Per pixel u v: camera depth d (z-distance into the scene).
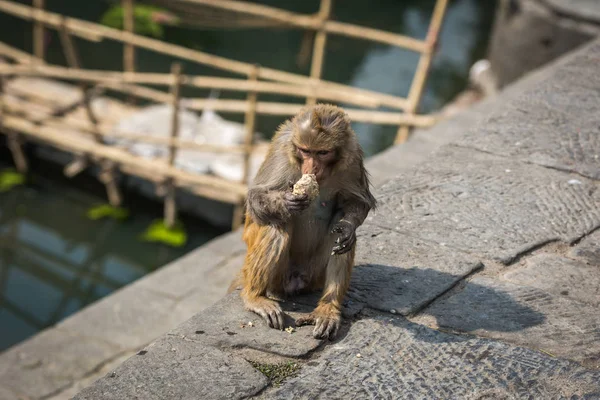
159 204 12.89
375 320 3.86
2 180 13.56
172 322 6.76
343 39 20.27
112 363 6.57
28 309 10.93
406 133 11.36
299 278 4.14
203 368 3.49
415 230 4.71
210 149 11.23
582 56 7.54
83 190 13.49
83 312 7.20
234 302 4.02
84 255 12.06
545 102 6.45
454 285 4.18
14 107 13.64
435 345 3.66
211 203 12.31
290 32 20.09
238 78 17.91
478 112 8.32
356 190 3.94
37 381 6.50
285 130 3.89
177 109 11.13
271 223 3.83
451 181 5.27
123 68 17.81
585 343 3.70
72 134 13.09
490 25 22.17
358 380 3.42
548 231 4.73
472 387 3.37
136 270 11.69
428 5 23.34
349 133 3.79
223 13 17.00
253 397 3.32
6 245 12.31
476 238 4.64
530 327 3.82
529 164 5.49
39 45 14.73
